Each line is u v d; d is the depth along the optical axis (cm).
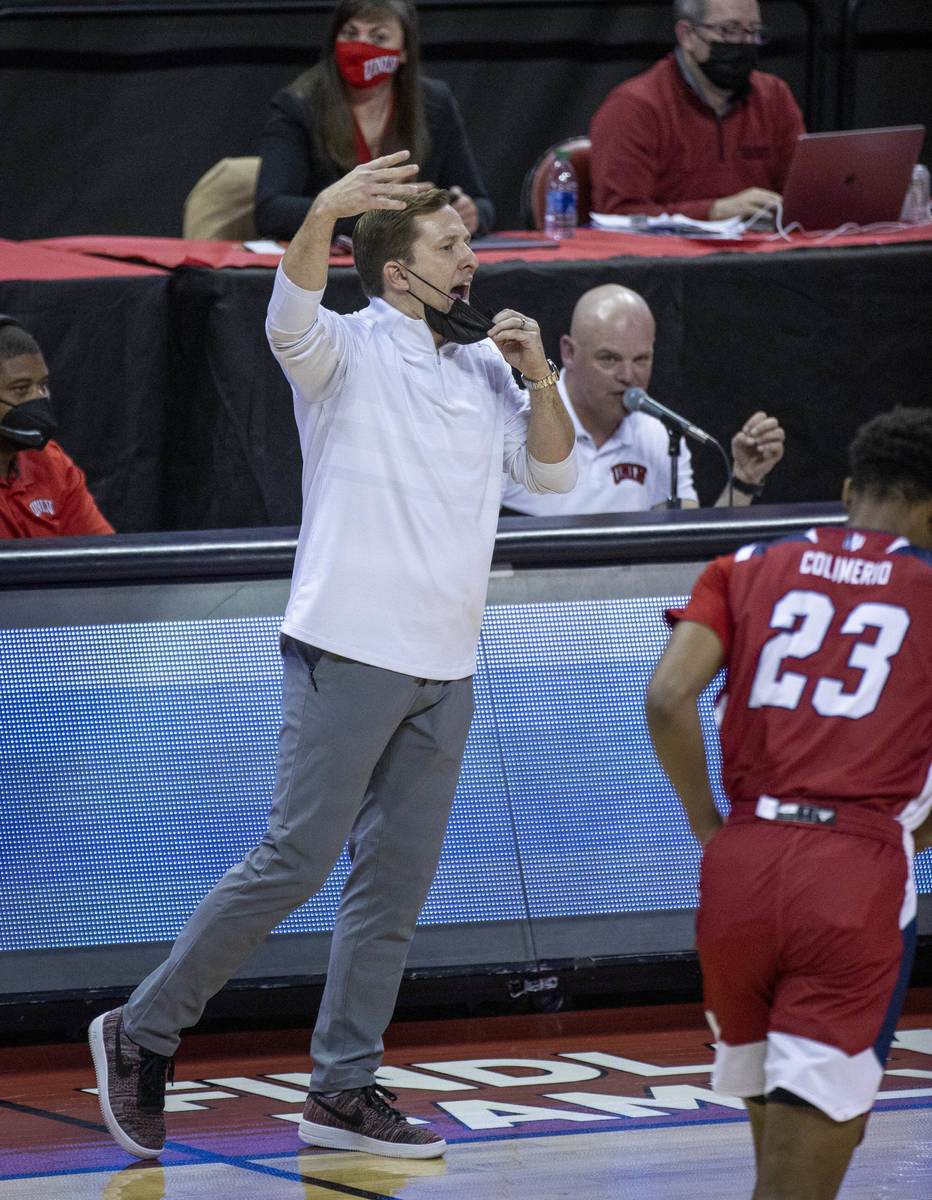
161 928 1241
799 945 726
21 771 1247
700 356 1981
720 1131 1055
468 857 1291
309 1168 1007
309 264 960
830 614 771
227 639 1295
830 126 2914
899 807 750
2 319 1493
